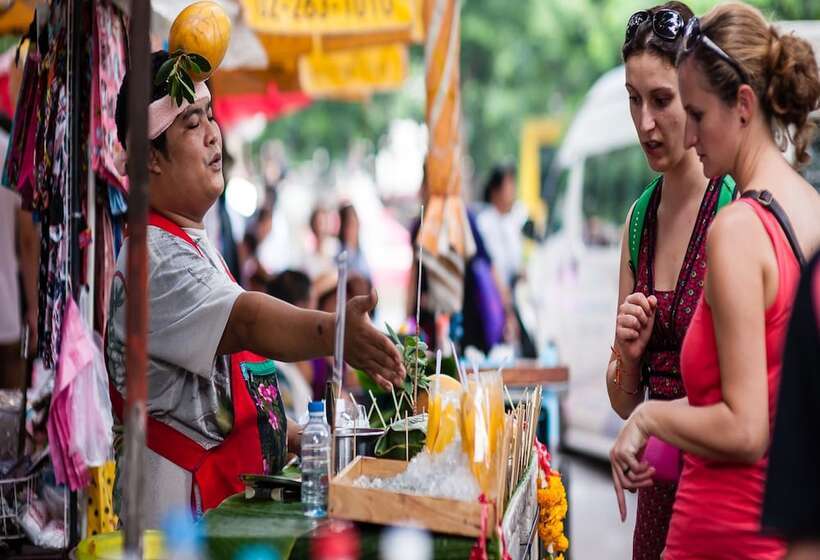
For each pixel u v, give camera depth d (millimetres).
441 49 9477
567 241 19328
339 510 4379
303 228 28125
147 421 5688
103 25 6605
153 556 4434
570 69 38688
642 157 17484
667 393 5352
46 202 6535
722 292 3936
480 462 4379
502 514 4543
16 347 11320
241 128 24562
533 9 35500
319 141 44250
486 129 41406
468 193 41094
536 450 6121
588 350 17906
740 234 3957
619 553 12477
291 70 14711
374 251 32906
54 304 6348
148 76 3912
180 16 5934
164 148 5844
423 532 4242
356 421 5699
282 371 10859
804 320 2914
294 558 4320
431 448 4668
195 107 5883
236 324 5371
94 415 5906
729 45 4105
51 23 6621
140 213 3922
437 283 9391
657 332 5375
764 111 4156
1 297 11250
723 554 4082
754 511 4016
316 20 10781
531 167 32812
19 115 6992
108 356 5996
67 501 6250
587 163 19375
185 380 5656
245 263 16672
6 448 6902
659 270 5473
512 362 9992
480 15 38750
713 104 4156
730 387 3904
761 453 3895
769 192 4062
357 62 15109
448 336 9398
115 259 7004
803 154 4234
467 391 4461
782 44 4117
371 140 43188
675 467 4559
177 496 5633
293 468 6203
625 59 5367
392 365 5156
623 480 4281
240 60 11031
